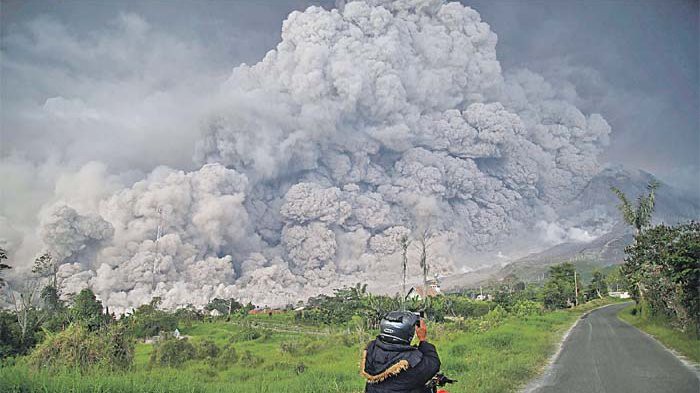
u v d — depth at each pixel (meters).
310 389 12.91
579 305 72.00
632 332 27.77
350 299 62.03
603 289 81.00
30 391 10.08
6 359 20.14
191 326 58.28
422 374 4.30
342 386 13.19
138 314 49.44
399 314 4.50
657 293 29.09
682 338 21.39
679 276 22.94
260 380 17.59
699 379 12.84
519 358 16.45
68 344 18.30
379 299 55.69
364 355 4.53
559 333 28.53
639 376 13.43
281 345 33.62
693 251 23.20
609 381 12.80
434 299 56.78
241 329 53.16
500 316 42.97
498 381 12.16
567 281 75.75
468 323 35.94
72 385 10.47
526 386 12.39
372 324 48.09
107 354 18.84
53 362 17.59
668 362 15.87
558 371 14.55
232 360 25.17
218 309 72.00
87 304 38.72
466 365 15.09
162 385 11.73
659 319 30.64
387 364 4.33
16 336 25.52
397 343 4.41
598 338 24.59
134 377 12.95
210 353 26.28
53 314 38.22
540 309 54.00
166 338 27.88
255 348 37.22
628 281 41.22
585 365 15.59
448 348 20.42
